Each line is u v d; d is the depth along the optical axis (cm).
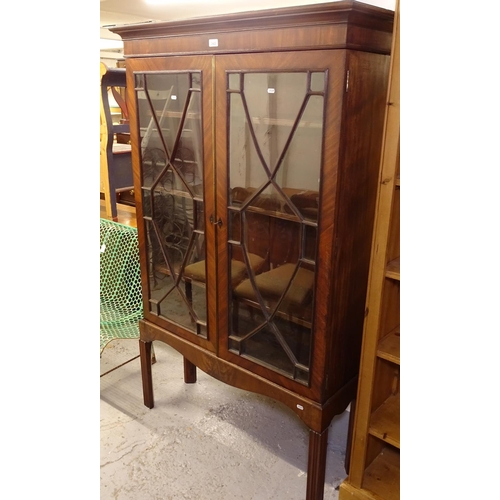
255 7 225
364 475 159
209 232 159
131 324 217
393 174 124
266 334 153
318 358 140
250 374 161
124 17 296
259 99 133
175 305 183
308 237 134
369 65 122
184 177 162
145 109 169
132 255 216
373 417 153
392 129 121
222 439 192
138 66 165
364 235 141
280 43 123
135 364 244
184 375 228
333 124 119
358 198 133
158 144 168
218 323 166
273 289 146
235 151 143
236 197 148
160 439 191
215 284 162
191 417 205
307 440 192
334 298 135
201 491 166
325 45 115
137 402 214
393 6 153
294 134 128
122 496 163
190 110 152
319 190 127
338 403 150
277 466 178
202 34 140
